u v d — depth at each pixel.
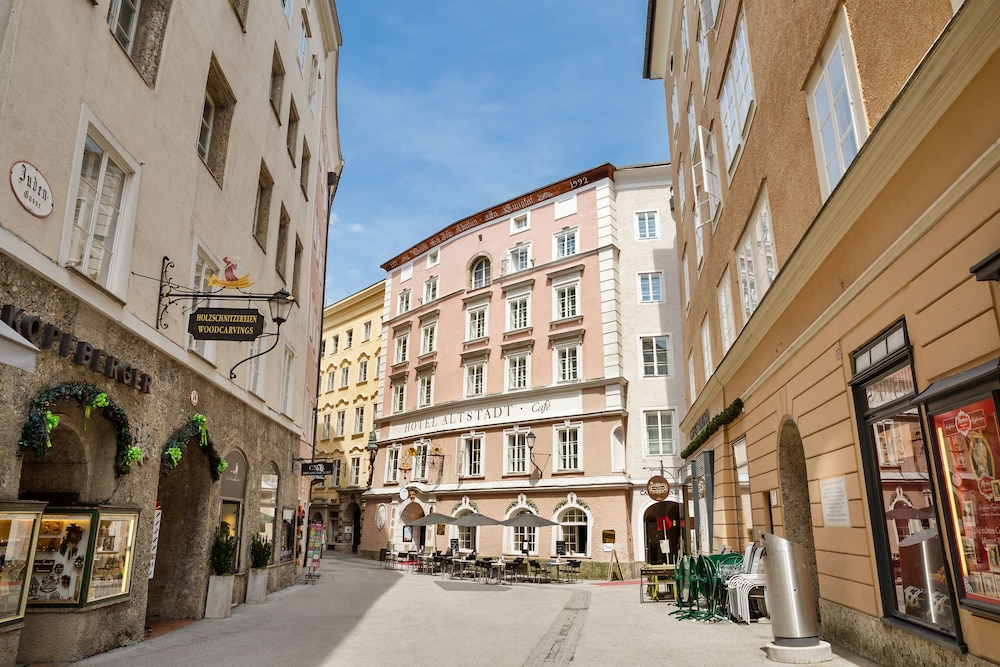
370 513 38.72
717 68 15.49
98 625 8.52
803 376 9.78
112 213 9.02
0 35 6.66
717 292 16.83
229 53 13.34
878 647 7.41
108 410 8.35
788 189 10.19
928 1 6.03
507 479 31.22
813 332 9.19
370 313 45.34
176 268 10.83
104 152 8.73
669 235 31.16
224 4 13.02
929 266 6.04
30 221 6.96
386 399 40.16
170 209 10.56
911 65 6.36
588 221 32.19
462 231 37.91
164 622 11.66
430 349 37.88
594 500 28.14
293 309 20.05
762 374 12.00
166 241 10.42
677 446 28.17
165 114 10.38
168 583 12.29
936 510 5.94
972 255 5.35
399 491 35.94
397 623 12.01
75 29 7.85
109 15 9.12
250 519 15.41
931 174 5.96
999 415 4.93
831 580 8.82
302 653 8.86
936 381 5.96
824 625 9.10
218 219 12.88
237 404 14.23
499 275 35.03
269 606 14.51
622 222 31.89
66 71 7.66
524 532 29.83
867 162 6.86
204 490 12.66
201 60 11.80
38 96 7.12
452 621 12.34
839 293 8.35
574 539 28.58
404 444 37.50
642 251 31.22
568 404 30.17
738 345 13.66
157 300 10.08
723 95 14.95
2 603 6.53
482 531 31.16
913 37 6.30
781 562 8.07
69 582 8.11
